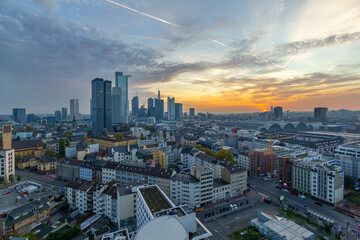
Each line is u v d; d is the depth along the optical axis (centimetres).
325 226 11800
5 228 10775
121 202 11544
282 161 18650
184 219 7575
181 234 6397
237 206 14725
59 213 13888
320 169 15325
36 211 12131
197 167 15600
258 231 11800
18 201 14862
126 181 17025
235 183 16612
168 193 15012
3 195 16288
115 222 12562
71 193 14512
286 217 13200
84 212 13788
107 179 17950
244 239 11025
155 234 6356
